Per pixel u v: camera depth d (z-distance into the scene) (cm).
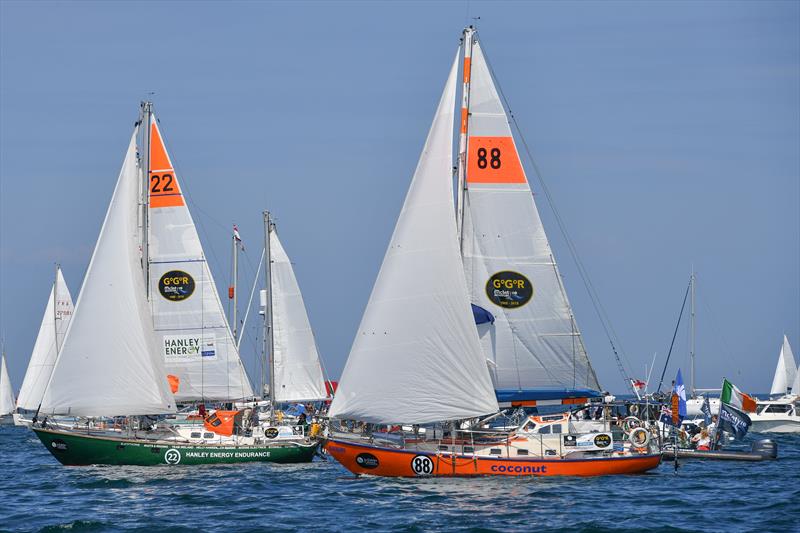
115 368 11650
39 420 12525
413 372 9681
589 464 9881
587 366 10300
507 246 10250
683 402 14938
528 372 10238
